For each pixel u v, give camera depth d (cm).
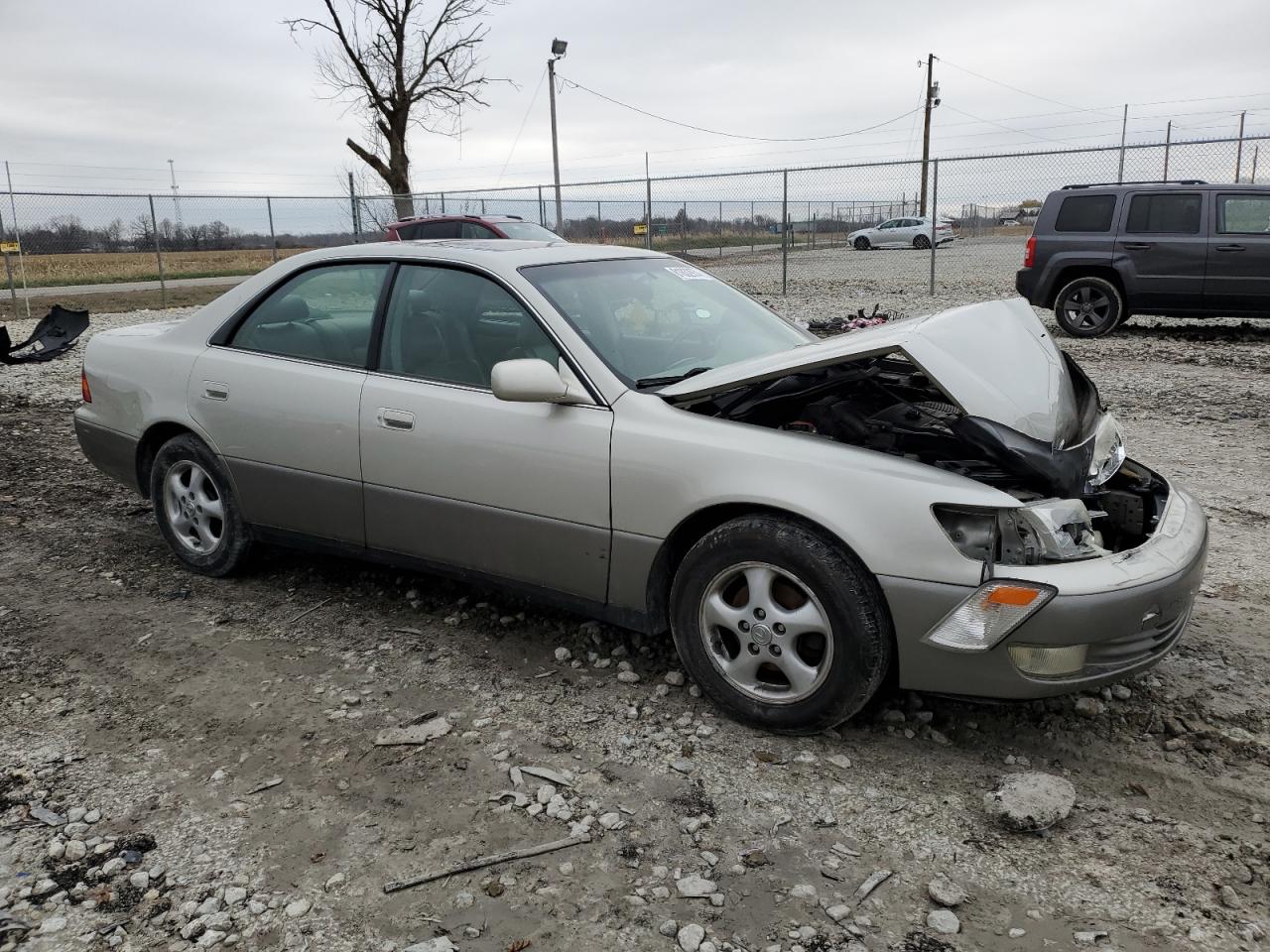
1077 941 228
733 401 351
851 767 301
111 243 2148
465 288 379
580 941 230
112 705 344
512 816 278
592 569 346
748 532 307
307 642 394
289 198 2192
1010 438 296
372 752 312
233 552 448
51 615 422
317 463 405
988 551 284
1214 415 782
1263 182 1162
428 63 2694
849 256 2839
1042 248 1244
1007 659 283
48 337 1244
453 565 382
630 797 286
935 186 1606
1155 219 1179
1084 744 313
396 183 2742
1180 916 235
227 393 429
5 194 1808
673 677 355
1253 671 357
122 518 559
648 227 1945
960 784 293
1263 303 1141
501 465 355
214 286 2617
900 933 231
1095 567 285
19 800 288
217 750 315
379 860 260
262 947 230
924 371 304
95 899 246
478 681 358
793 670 309
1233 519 527
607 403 339
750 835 269
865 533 290
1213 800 283
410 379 383
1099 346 1155
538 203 2100
